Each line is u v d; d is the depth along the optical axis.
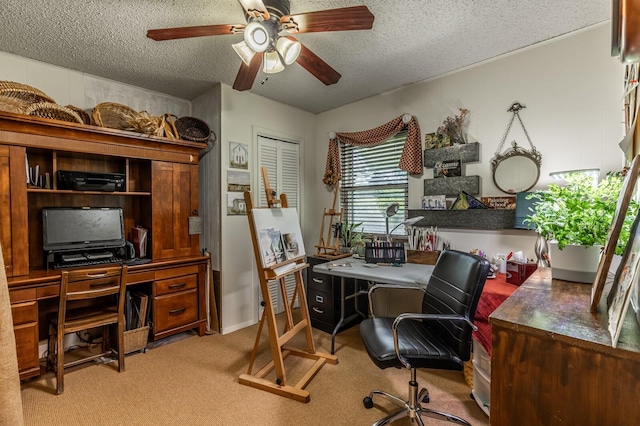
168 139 2.85
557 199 1.59
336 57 2.57
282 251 2.35
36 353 2.16
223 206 3.13
